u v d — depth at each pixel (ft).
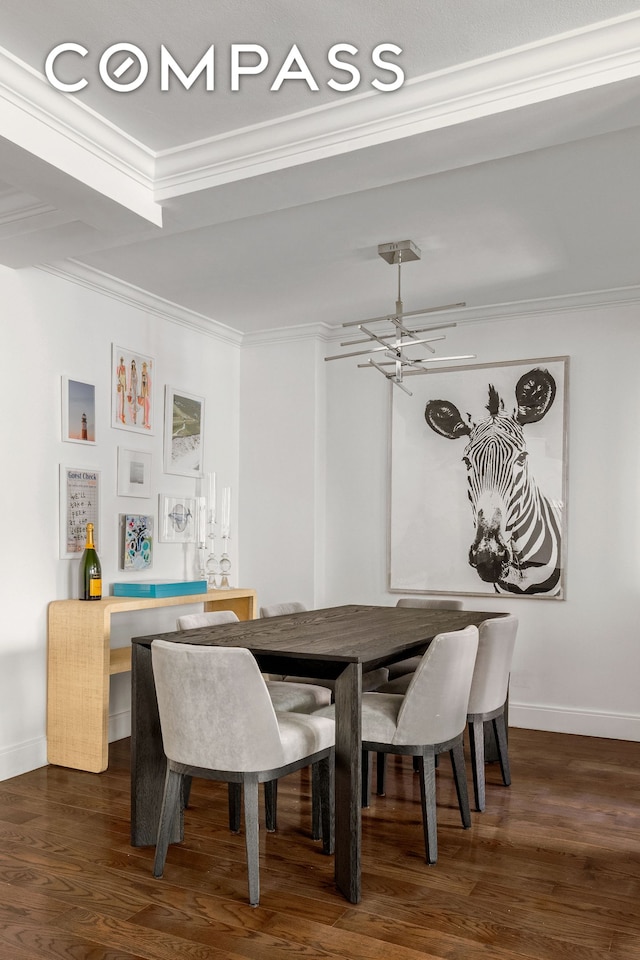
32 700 12.80
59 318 13.60
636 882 8.70
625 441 15.25
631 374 15.25
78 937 7.44
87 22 7.37
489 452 16.39
